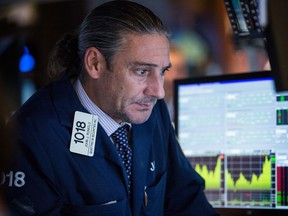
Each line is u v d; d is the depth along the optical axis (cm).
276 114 253
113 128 215
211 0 282
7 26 322
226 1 236
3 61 335
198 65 310
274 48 220
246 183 253
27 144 200
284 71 221
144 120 205
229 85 263
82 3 279
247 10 235
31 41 327
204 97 268
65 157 206
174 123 272
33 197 197
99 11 203
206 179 261
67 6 286
